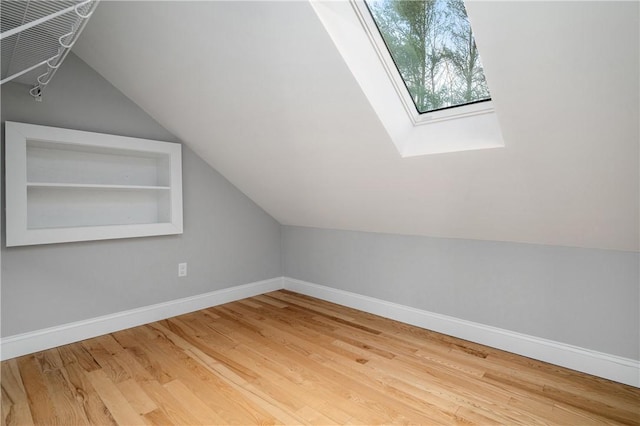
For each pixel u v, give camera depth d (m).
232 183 3.26
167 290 2.83
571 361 1.95
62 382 1.81
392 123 1.82
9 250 2.09
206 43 1.78
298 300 3.33
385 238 2.82
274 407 1.60
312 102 1.86
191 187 2.97
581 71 1.16
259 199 3.36
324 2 1.39
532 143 1.49
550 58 1.17
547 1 1.04
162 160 2.84
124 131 2.56
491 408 1.59
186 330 2.55
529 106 1.35
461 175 1.86
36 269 2.19
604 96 1.19
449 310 2.46
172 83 2.21
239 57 1.78
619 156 1.36
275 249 3.70
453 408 1.59
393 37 1.65
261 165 2.73
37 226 2.29
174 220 2.78
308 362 2.04
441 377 1.87
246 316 2.87
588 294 1.89
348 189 2.48
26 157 2.16
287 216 3.46
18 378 1.86
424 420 1.51
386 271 2.82
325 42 1.49
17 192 2.05
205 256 3.08
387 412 1.56
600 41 1.07
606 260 1.83
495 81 1.32
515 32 1.15
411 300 2.67
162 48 1.95
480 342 2.30
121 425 1.48
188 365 2.01
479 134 1.68
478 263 2.30
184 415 1.55
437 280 2.51
